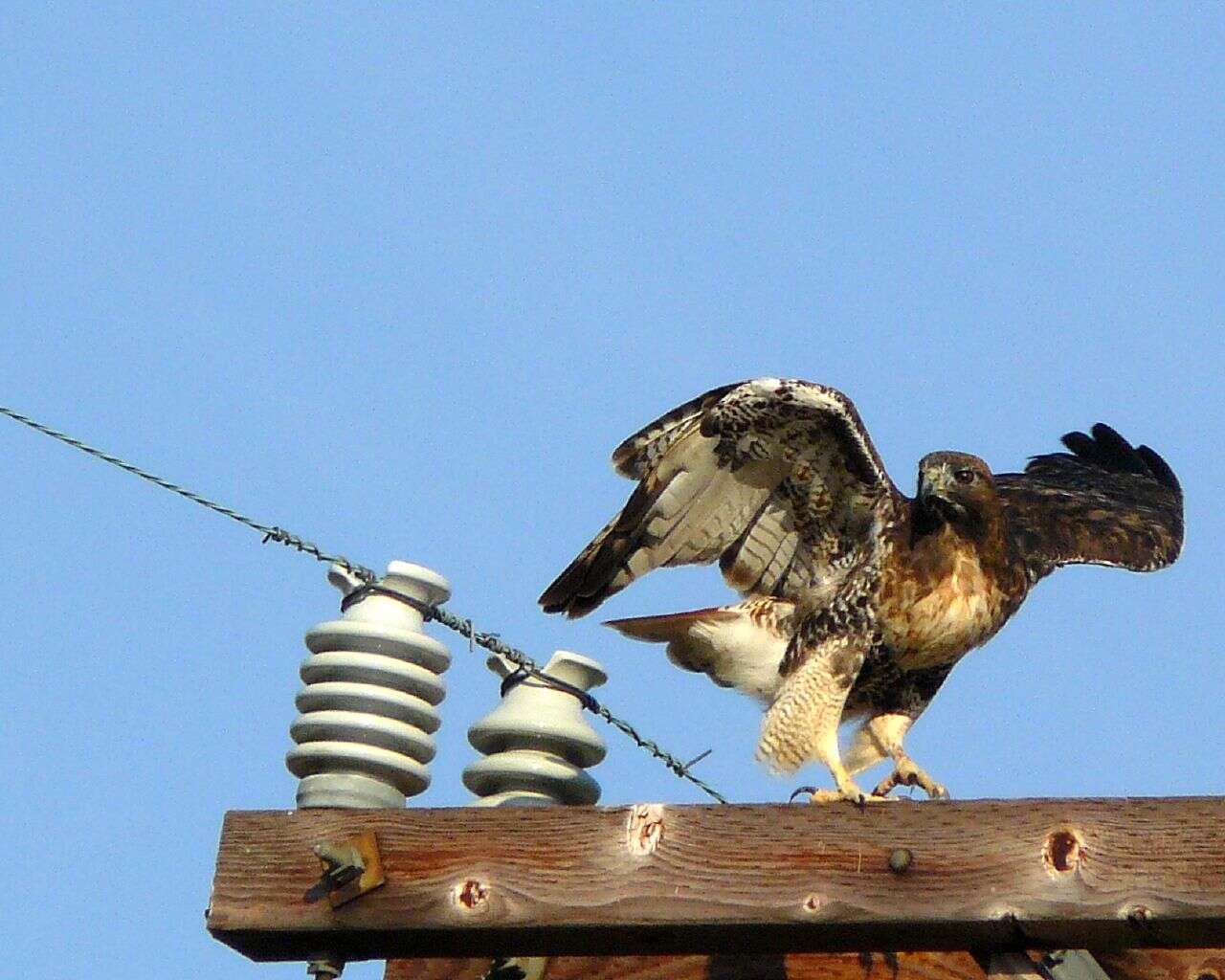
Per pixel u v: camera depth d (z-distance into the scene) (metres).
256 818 10.08
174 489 12.45
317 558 12.35
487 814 9.88
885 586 14.03
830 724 13.84
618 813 9.77
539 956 10.05
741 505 14.35
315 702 11.71
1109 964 10.55
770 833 9.55
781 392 13.59
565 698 12.61
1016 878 9.23
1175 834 9.12
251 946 10.07
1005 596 14.40
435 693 11.88
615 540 14.12
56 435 12.44
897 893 9.32
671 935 9.62
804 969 11.12
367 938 9.89
